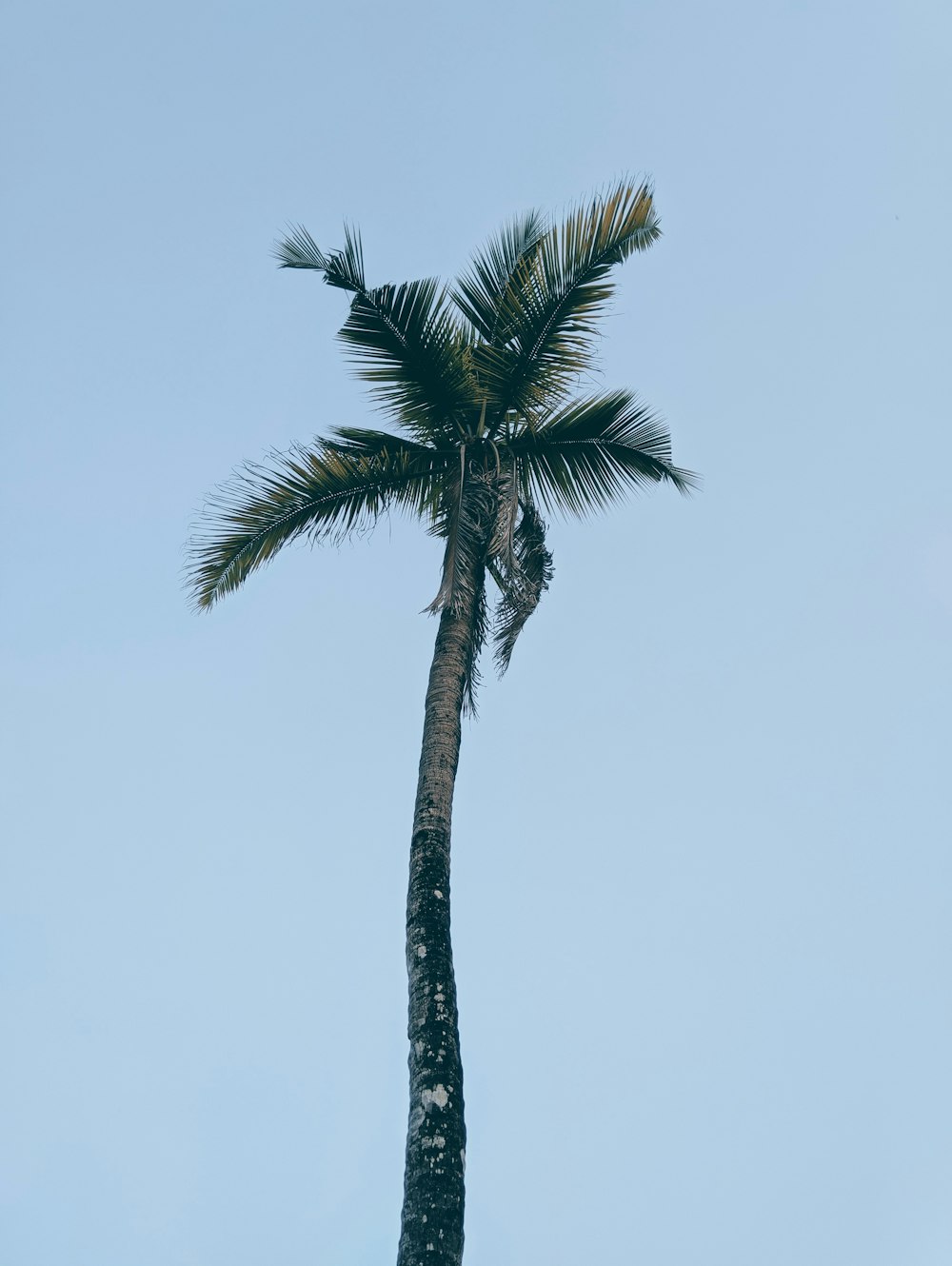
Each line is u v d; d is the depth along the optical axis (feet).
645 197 51.55
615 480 53.36
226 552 51.29
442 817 40.91
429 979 36.35
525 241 53.67
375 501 52.65
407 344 52.34
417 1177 32.48
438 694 44.60
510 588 49.83
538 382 52.70
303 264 51.21
